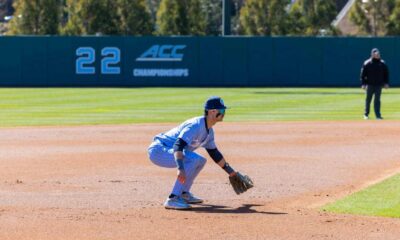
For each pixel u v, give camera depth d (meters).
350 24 189.50
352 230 23.53
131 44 122.19
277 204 28.02
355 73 119.44
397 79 118.06
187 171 27.44
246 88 115.56
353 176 34.53
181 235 22.86
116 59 122.38
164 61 122.06
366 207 27.23
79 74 122.25
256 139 49.00
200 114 68.38
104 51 122.19
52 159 39.94
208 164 37.88
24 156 41.16
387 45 118.25
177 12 148.50
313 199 29.03
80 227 23.91
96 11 145.00
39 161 39.19
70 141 48.09
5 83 121.56
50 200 28.59
